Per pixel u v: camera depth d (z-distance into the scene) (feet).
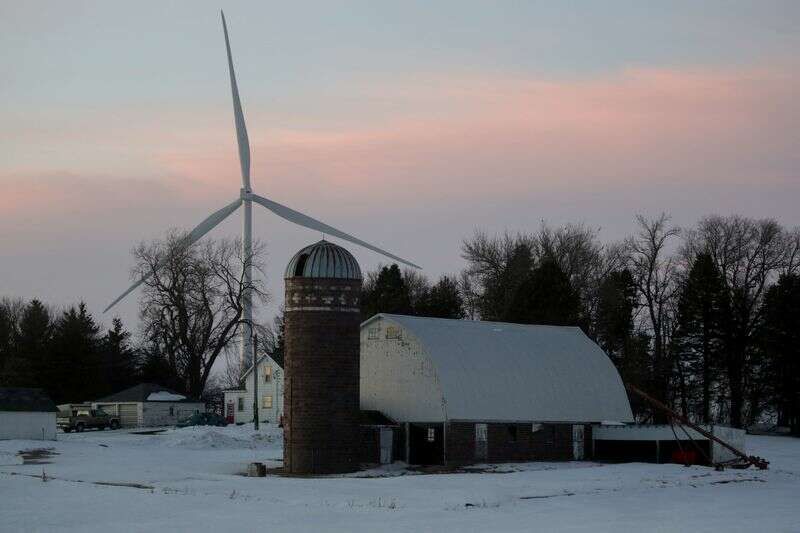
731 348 390.21
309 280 218.79
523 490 175.63
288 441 218.59
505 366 245.65
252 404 420.36
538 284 374.22
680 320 393.50
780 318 381.81
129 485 172.55
